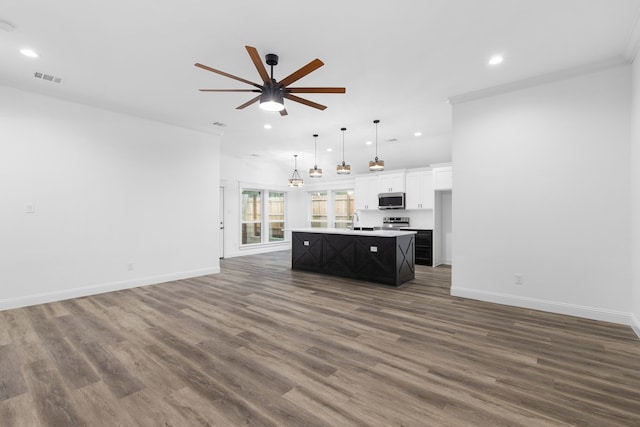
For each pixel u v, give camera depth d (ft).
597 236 10.74
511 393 6.50
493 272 12.85
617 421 5.61
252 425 5.58
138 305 12.62
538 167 11.77
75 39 9.15
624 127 10.27
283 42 9.36
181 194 17.57
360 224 28.12
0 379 7.07
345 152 25.41
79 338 9.32
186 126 17.75
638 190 9.36
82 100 13.78
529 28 8.65
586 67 10.70
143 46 9.57
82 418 5.78
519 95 12.12
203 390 6.66
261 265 22.53
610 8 7.76
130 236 15.48
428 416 5.80
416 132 19.48
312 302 13.07
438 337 9.37
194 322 10.68
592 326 10.15
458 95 13.41
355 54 10.07
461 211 13.58
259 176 29.50
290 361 7.92
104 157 14.62
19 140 12.29
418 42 9.37
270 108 9.64
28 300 12.46
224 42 9.36
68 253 13.50
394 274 15.93
